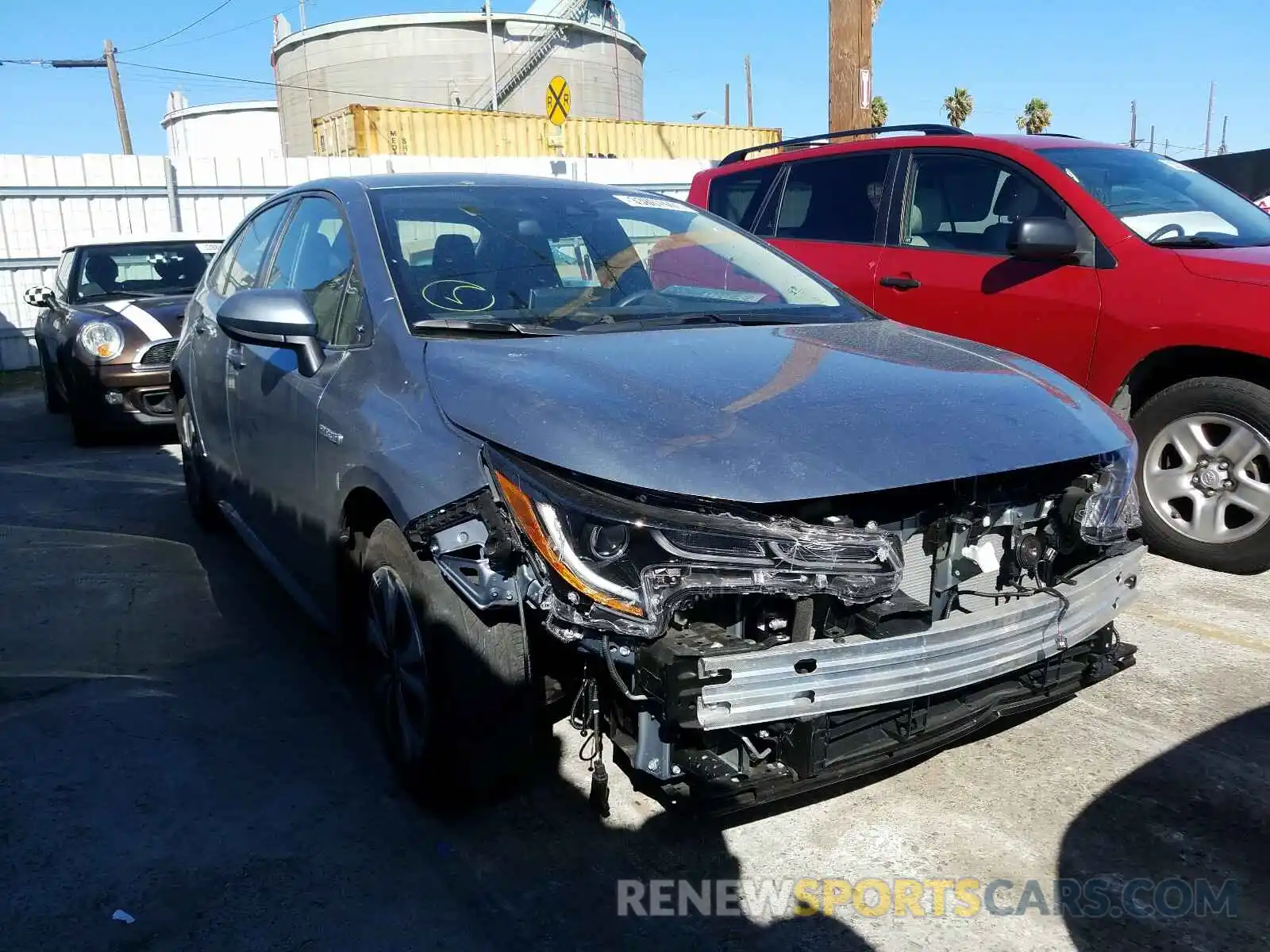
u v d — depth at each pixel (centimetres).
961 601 263
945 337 340
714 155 2558
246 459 402
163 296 859
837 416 248
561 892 250
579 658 247
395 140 2158
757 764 237
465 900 248
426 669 265
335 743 323
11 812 285
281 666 379
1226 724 327
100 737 326
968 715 259
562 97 2081
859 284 573
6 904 247
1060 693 280
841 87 887
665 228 388
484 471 245
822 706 227
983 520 256
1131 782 296
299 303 317
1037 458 251
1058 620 265
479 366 271
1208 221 496
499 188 381
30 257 1372
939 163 555
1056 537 270
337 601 321
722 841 270
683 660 215
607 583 222
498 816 280
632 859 262
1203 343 432
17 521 570
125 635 407
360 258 330
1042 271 489
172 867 261
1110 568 279
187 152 4512
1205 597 427
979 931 237
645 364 274
